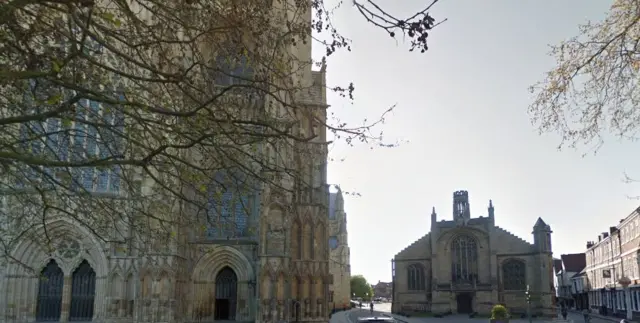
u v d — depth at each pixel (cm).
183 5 1469
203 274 4359
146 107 1214
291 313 4256
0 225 3144
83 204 1769
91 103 2784
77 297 4172
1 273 4012
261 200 4225
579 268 13362
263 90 1430
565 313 8638
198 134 1516
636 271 7050
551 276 9119
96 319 4059
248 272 4375
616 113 1515
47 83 1449
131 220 1936
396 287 10006
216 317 4391
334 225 13425
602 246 9469
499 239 9475
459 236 9681
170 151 2738
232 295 4431
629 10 1436
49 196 2255
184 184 1700
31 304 4056
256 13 1691
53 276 4181
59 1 1066
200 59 1526
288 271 4228
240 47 1603
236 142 1505
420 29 1097
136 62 1263
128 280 4097
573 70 1507
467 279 9469
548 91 1534
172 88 1666
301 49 4697
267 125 1347
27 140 1453
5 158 1214
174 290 3975
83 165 1202
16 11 1368
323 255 4441
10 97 1612
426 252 9969
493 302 9169
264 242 4212
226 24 1584
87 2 1055
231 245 4384
